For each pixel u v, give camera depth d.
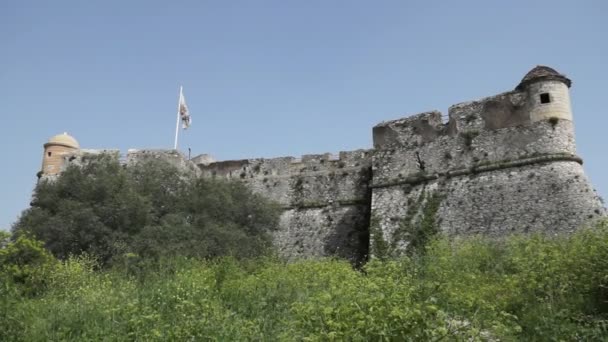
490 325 9.10
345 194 33.59
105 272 19.73
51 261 18.67
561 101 26.14
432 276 14.86
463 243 22.81
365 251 30.56
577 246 13.30
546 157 25.22
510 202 25.05
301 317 8.07
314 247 32.25
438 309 7.32
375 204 29.33
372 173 30.95
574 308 10.90
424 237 26.27
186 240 24.83
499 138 27.02
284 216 34.38
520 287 12.36
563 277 11.82
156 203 27.52
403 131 30.52
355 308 7.35
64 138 37.81
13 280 16.58
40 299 15.56
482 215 25.44
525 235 23.28
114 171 28.33
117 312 12.77
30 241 18.89
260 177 36.34
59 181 28.00
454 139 28.44
